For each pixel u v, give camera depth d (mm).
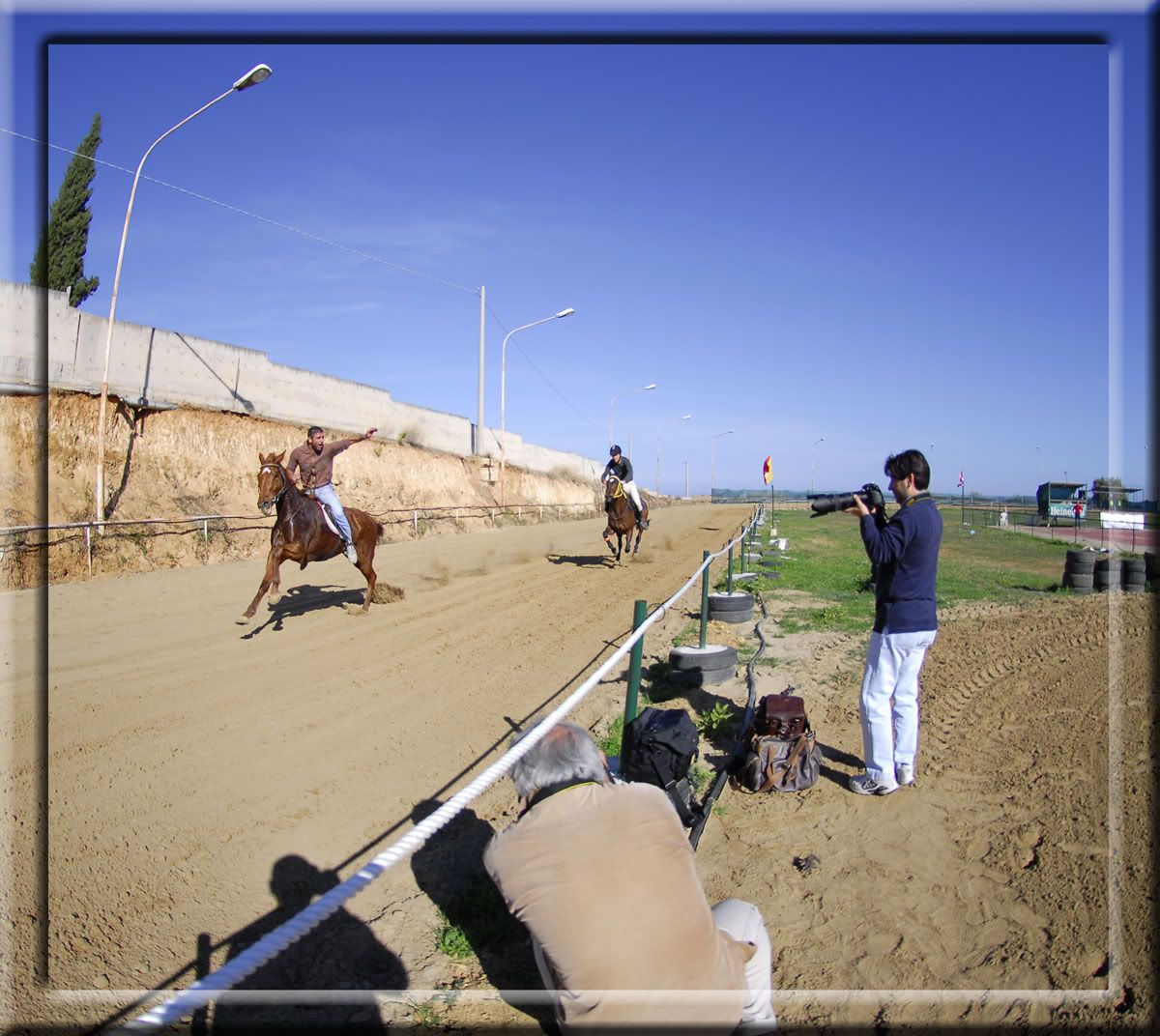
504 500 37000
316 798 5750
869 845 4906
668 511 60500
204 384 22344
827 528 42156
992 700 7801
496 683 8766
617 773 5184
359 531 12516
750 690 7715
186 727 7129
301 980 3820
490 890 4465
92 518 16344
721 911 3334
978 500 97000
